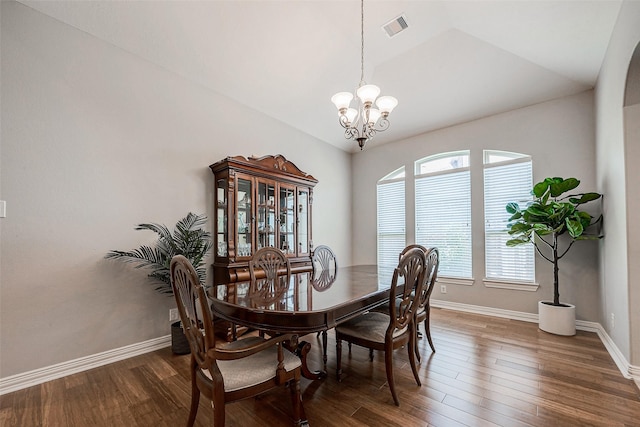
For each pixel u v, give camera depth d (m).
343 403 1.78
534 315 3.41
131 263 2.52
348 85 3.65
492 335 2.94
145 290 2.60
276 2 2.51
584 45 2.53
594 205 3.06
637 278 2.04
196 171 3.03
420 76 3.46
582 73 2.94
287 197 3.70
